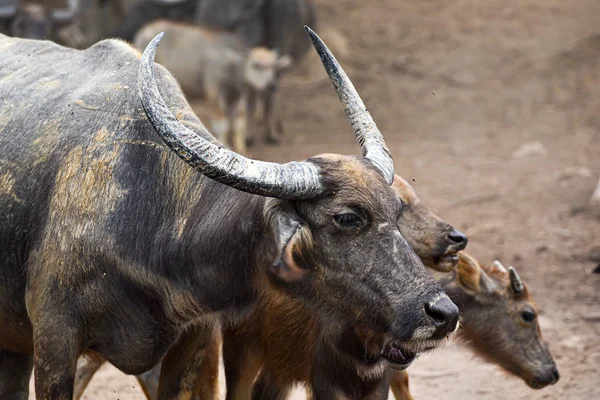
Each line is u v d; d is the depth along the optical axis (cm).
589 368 3044
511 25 8275
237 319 1995
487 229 4350
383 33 8131
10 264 2058
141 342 1991
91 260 1930
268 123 5978
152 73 1791
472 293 2788
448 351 3212
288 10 6788
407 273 1786
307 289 1869
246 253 1892
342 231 1803
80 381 2531
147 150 1991
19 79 2223
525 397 2870
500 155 5588
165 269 1939
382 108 6631
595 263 3956
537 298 3600
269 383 2502
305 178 1791
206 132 2020
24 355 2317
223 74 5825
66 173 1991
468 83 7106
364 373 2145
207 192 1945
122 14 7225
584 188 4894
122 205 1948
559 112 6450
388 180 1892
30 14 6406
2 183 2062
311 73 7419
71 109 2083
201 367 2283
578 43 7769
